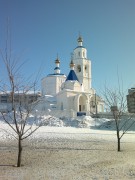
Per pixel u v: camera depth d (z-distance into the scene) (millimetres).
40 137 27312
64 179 10109
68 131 37688
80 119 59156
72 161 14133
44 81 88562
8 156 15703
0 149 18406
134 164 13211
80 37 91625
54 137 27719
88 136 30141
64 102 75188
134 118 48469
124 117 48594
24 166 12859
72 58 86375
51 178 10289
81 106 78188
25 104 17875
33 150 18219
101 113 69750
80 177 10430
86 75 89562
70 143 22609
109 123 51188
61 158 15117
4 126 41656
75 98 75562
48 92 86438
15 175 10820
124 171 11531
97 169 12016
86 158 15062
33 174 11031
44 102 73375
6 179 10109
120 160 14383
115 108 24953
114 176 10594
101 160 14391
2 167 12570
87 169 12031
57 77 87438
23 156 15758
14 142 22734
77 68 89375
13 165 13117
